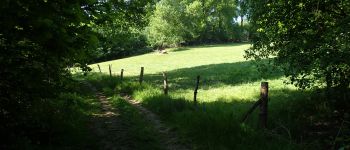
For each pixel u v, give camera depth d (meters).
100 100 16.94
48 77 7.72
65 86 8.55
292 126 10.05
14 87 7.00
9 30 6.29
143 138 9.45
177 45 86.38
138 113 12.91
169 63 51.09
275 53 11.88
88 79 27.80
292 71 10.97
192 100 15.77
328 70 9.23
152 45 82.31
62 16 6.57
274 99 14.73
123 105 14.36
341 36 8.54
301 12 10.17
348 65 8.81
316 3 10.16
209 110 11.97
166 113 12.59
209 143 8.54
